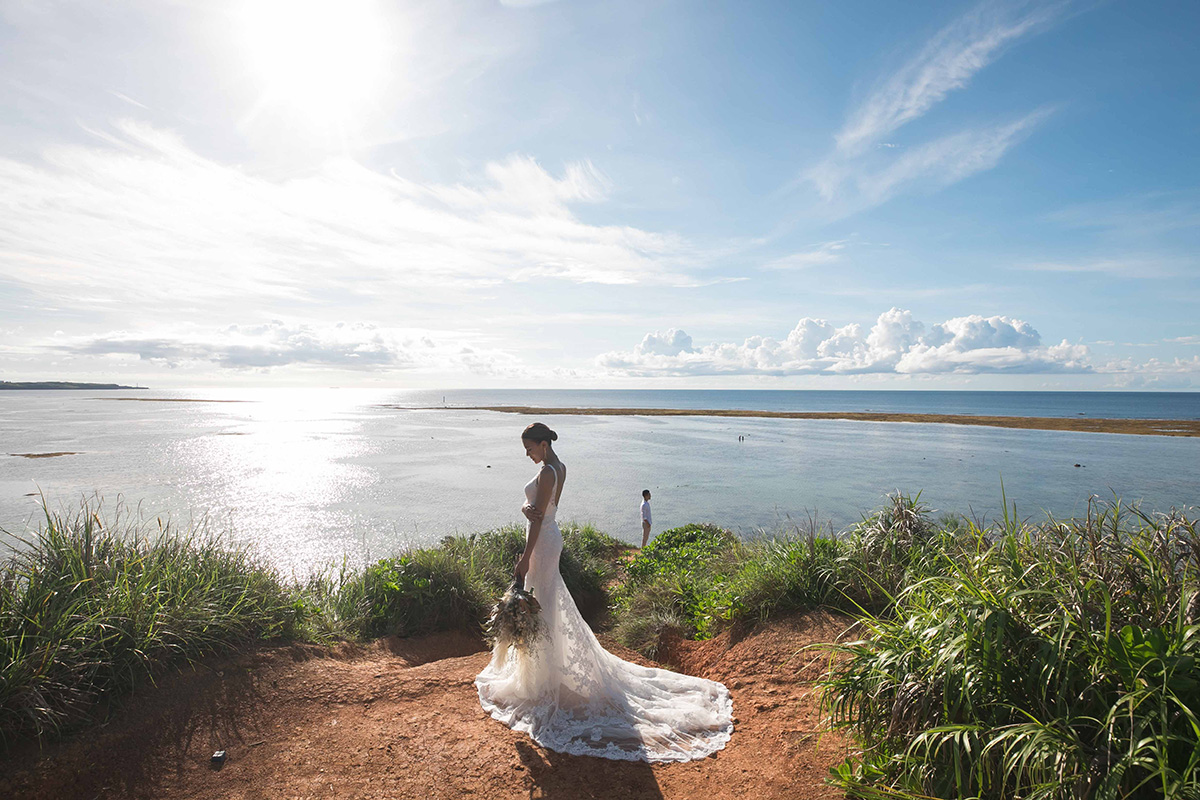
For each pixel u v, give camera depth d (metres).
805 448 43.16
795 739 3.47
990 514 18.45
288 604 4.75
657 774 3.16
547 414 97.94
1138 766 2.18
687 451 41.09
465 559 7.07
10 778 2.69
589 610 8.44
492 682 3.96
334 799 2.83
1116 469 29.77
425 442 46.25
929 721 2.79
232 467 29.86
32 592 3.51
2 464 30.09
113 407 117.75
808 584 5.24
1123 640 2.46
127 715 3.21
